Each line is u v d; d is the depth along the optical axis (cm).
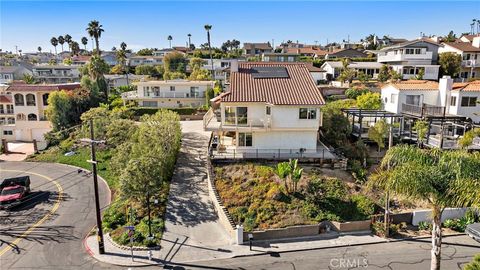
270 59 9331
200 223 2450
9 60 13375
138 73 10100
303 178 2820
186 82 6062
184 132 4362
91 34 9712
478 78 6128
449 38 9094
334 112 3669
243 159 3050
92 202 2986
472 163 1503
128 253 2130
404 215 2434
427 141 3381
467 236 2284
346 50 9869
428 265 1956
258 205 2545
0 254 2170
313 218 2434
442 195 1473
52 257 2123
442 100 3888
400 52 6862
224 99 3072
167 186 2880
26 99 5625
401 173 1509
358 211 2514
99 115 4628
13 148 5128
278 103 3027
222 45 16612
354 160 3150
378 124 3525
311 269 1938
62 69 10125
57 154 4466
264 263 2006
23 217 2714
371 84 6309
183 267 1978
